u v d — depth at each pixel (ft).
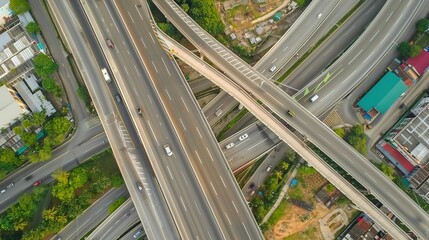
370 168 510.99
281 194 526.98
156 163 475.31
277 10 570.87
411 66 552.00
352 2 571.69
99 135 533.96
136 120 484.74
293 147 497.05
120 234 505.66
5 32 521.24
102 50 503.20
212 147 484.33
